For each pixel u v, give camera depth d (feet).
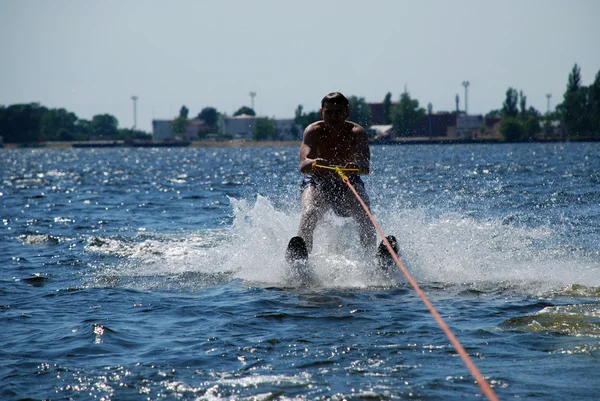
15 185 363.15
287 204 167.84
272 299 84.79
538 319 72.84
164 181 384.47
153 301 84.43
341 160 111.04
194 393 54.65
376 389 54.70
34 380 57.77
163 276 100.07
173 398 53.78
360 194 108.68
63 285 95.09
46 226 162.61
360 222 105.70
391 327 71.67
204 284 94.58
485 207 188.03
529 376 57.06
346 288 91.09
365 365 60.08
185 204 221.87
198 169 548.31
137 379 57.57
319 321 74.38
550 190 249.14
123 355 63.82
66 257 116.88
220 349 64.85
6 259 115.85
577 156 639.35
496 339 66.85
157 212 195.62
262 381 56.70
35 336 70.18
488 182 300.61
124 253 119.55
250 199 232.32
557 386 54.85
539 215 163.63
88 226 160.97
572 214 165.99
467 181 309.83
